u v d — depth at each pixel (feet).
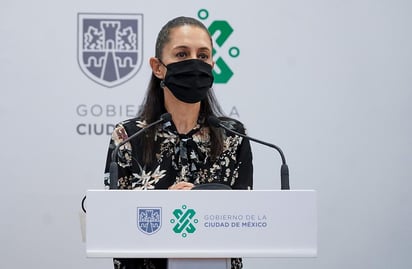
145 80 26.18
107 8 26.13
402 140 27.07
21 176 25.59
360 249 26.84
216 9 26.58
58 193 25.75
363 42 27.02
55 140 25.79
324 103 26.86
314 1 26.94
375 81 27.02
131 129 17.63
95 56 26.02
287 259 26.66
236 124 18.29
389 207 26.96
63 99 25.86
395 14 27.07
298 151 26.68
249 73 26.63
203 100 18.26
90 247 13.09
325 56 26.91
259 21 26.71
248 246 13.33
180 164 17.53
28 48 25.76
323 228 26.73
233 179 17.65
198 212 13.29
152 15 26.30
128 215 13.19
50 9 25.90
